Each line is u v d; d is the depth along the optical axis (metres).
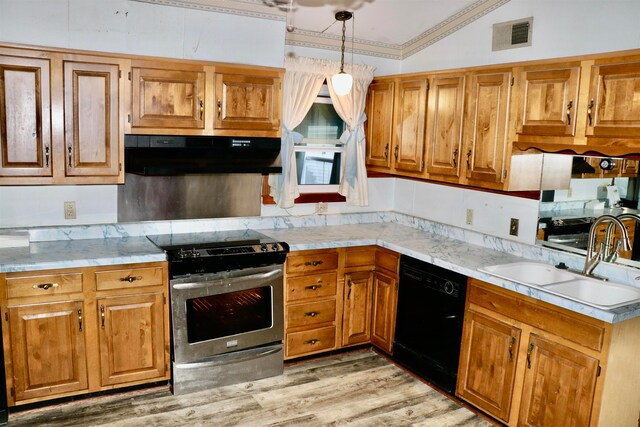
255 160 3.36
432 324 3.29
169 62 3.12
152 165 2.99
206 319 3.14
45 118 2.89
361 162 4.05
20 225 3.16
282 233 3.75
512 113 2.99
